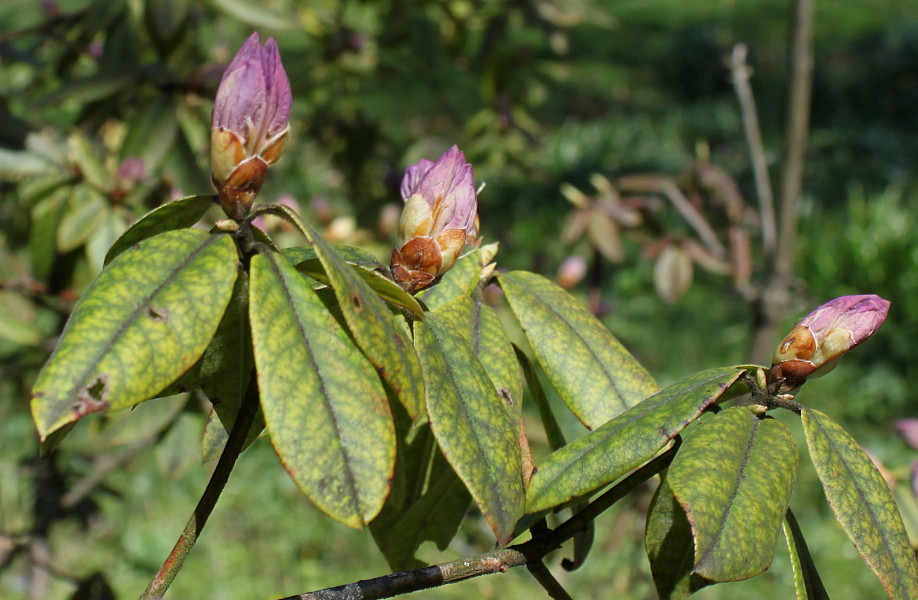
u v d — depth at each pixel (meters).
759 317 1.78
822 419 0.76
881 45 7.64
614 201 1.94
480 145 2.27
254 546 2.80
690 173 2.01
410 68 2.21
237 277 0.72
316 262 0.73
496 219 5.20
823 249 4.64
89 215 1.34
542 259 2.09
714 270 1.90
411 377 0.72
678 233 1.95
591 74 8.22
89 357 0.67
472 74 2.49
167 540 2.72
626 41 9.31
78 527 2.00
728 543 0.70
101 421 1.34
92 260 1.33
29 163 1.36
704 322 4.30
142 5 1.49
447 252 0.77
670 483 0.72
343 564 2.79
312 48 2.25
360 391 0.70
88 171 1.36
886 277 4.24
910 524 1.03
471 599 1.88
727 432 0.75
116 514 2.78
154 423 1.34
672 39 8.57
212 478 0.73
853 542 0.74
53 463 1.73
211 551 2.75
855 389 3.76
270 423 0.69
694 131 6.89
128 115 1.73
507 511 0.74
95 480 1.70
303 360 0.70
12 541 1.71
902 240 4.41
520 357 0.86
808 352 0.77
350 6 2.35
